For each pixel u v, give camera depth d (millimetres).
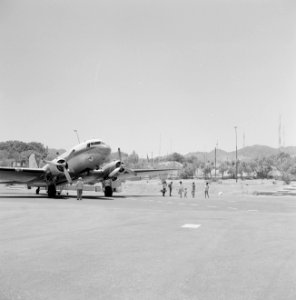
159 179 147750
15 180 40625
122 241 11555
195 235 12836
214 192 78938
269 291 6664
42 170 38250
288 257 9375
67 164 38250
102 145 39125
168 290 6695
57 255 9492
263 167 165125
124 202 32000
